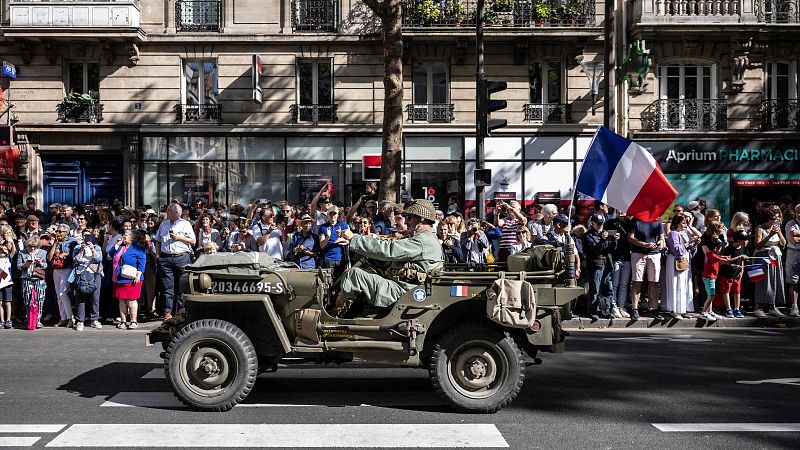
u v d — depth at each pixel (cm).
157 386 748
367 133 2308
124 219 1290
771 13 2284
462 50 2302
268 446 543
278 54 2306
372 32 2289
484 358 649
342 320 674
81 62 2327
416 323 664
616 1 2312
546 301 662
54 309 1280
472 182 2320
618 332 1172
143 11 2292
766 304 1318
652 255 1263
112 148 2309
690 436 576
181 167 2308
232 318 679
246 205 2309
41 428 588
